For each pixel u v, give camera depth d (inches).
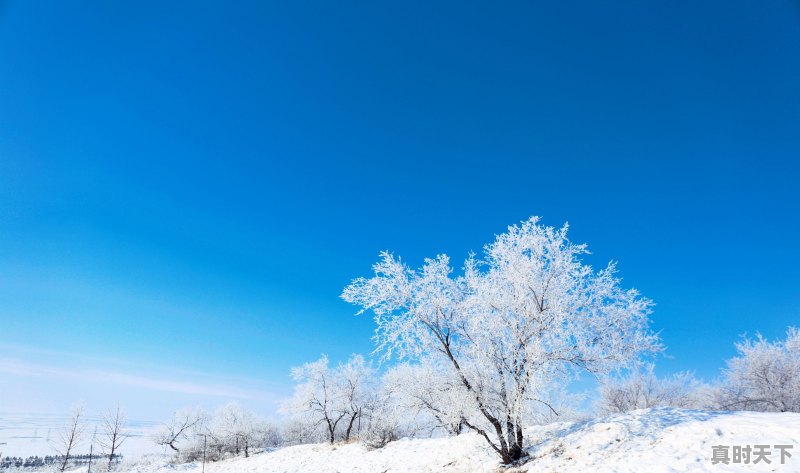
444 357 591.2
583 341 568.7
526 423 560.1
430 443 810.8
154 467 1386.6
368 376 1551.4
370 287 634.8
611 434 516.7
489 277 613.3
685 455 404.5
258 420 2054.6
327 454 1059.9
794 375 926.4
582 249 599.5
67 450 1485.0
